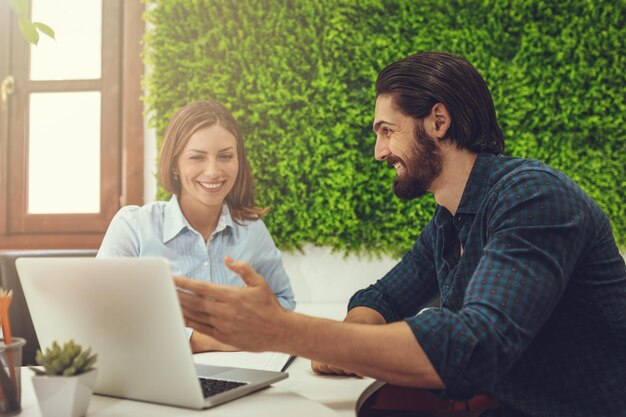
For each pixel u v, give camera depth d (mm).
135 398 828
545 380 961
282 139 2232
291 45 2219
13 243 2428
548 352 959
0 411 750
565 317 954
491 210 960
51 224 2428
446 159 1060
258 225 1768
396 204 2215
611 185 2186
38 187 2492
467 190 1037
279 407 795
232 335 778
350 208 2227
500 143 1097
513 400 975
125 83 2354
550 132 2188
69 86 2461
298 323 771
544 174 935
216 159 1595
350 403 884
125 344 786
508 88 2184
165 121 2254
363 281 2264
